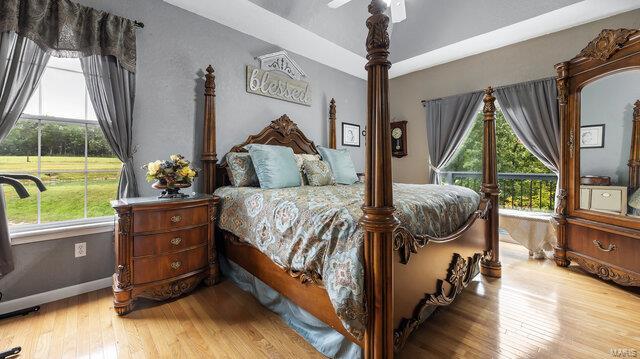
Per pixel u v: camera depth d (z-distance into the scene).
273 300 1.92
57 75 2.20
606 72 2.43
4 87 1.84
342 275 1.27
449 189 2.35
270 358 1.49
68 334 1.67
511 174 3.83
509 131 3.84
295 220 1.61
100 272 2.30
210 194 2.57
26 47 1.93
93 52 2.13
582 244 2.62
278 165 2.61
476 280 2.48
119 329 1.73
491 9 3.02
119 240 1.87
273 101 3.48
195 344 1.59
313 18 3.06
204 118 2.79
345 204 1.54
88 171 2.36
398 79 4.68
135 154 2.44
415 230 1.52
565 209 2.78
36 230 2.04
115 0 2.30
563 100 2.76
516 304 2.05
